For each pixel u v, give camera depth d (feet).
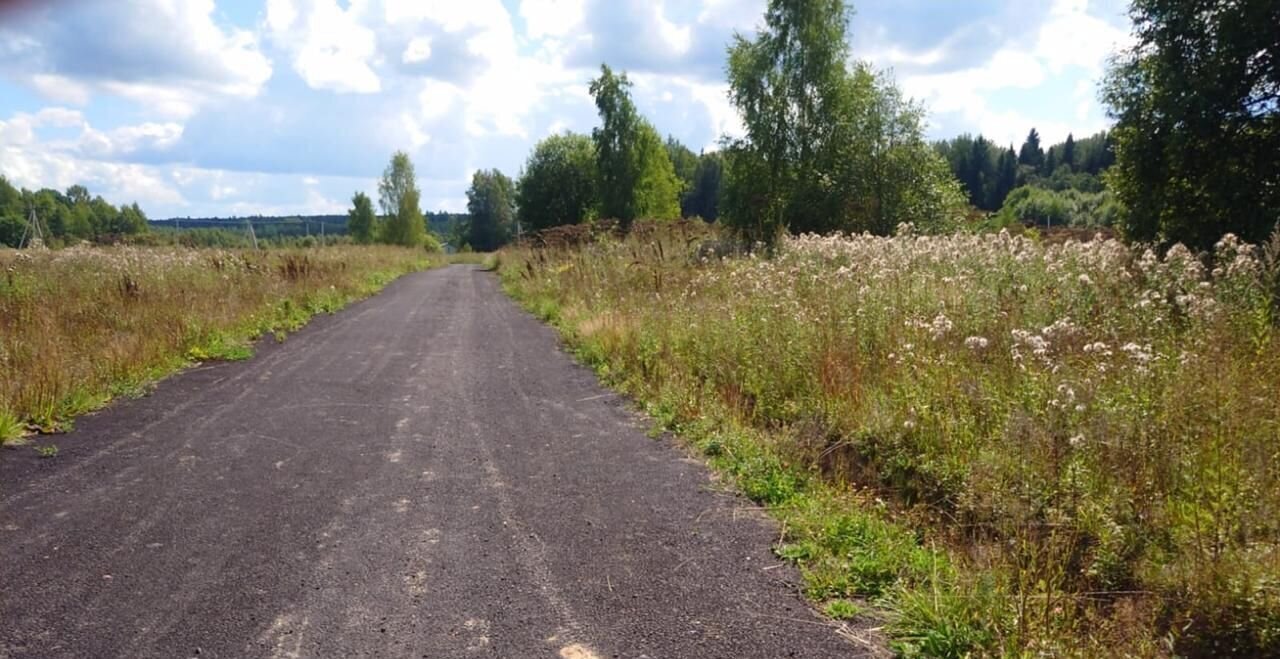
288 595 12.34
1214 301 20.29
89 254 57.57
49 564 13.38
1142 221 36.70
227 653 10.61
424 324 48.78
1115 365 18.21
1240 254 22.72
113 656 10.48
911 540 14.23
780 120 90.17
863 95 87.35
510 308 59.77
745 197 91.09
